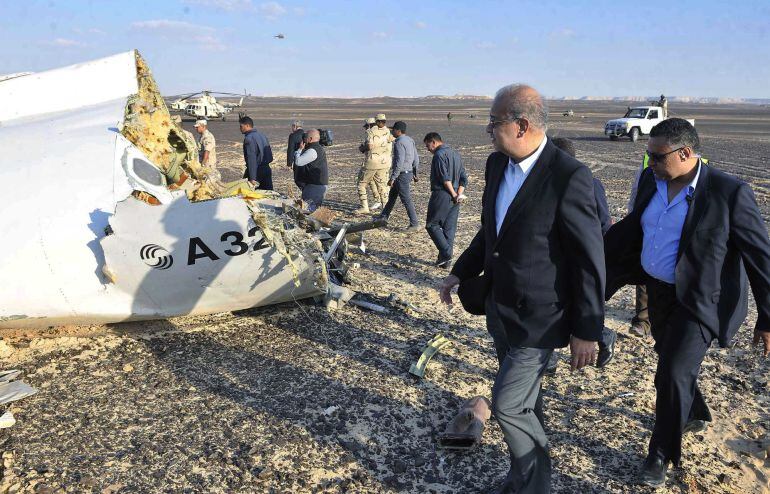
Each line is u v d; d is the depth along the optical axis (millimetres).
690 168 3111
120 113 5309
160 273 4688
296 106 99375
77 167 4750
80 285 4609
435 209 7277
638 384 4512
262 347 5039
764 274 2951
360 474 3387
